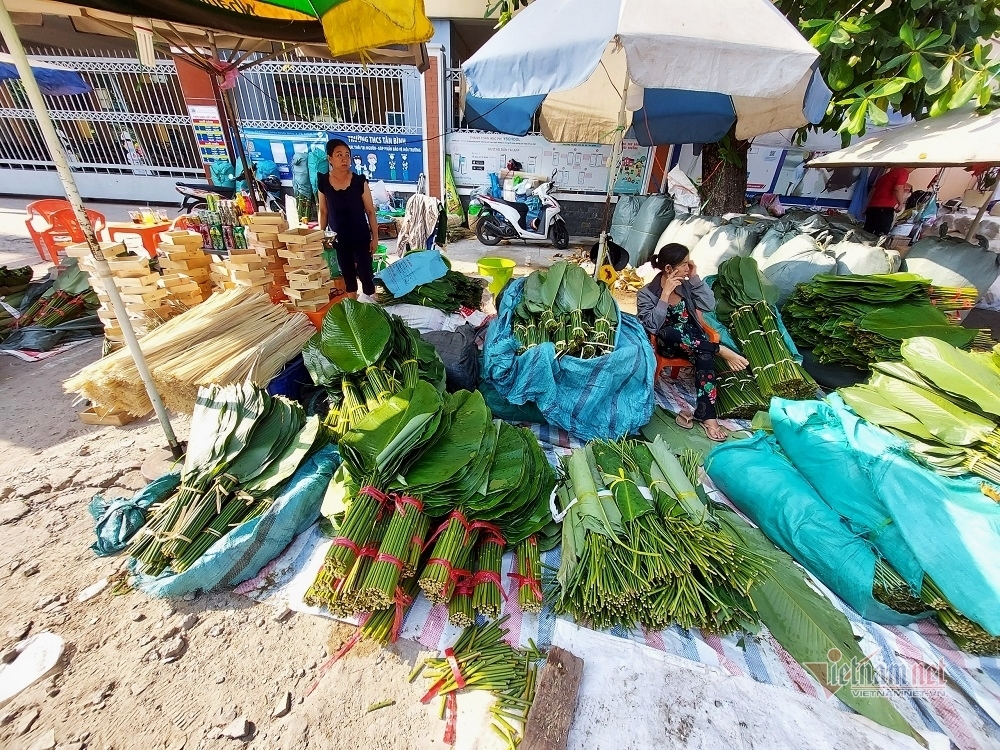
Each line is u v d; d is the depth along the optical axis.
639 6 2.06
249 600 1.93
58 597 1.87
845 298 3.41
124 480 2.47
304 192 8.40
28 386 3.30
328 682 1.66
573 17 2.32
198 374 2.45
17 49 1.59
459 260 7.15
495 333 3.10
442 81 8.13
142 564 1.87
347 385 2.69
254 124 8.54
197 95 8.39
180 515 1.94
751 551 2.05
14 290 4.34
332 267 4.49
